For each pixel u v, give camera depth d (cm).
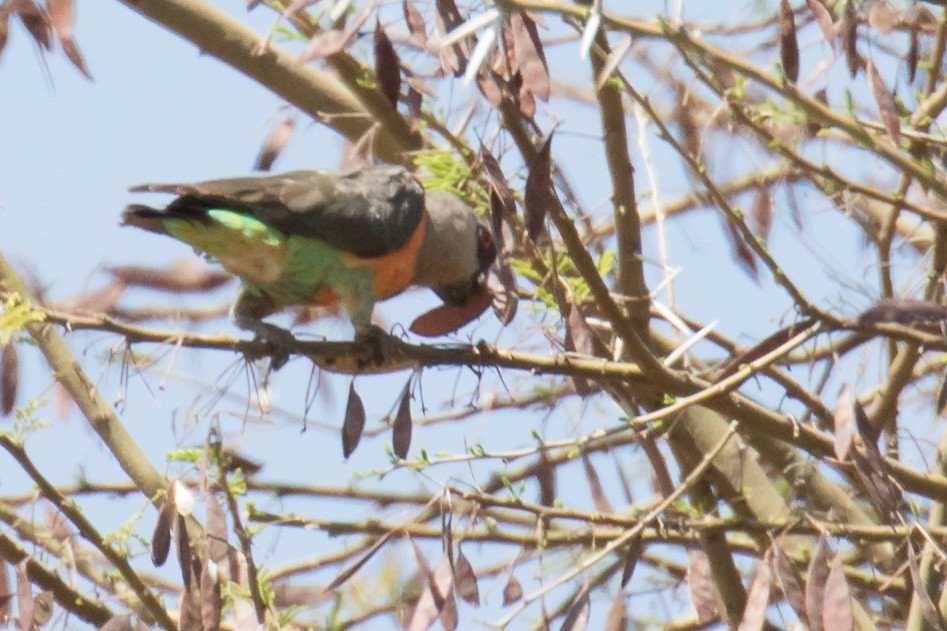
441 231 1170
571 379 1123
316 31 1080
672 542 1011
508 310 998
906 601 1132
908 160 877
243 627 866
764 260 916
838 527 995
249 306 1130
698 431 1141
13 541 1016
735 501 1136
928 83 1144
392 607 1230
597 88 836
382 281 1120
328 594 953
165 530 879
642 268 1088
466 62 845
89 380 1101
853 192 1061
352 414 917
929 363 1316
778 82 850
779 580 875
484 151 897
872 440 897
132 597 1058
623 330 950
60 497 983
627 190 1070
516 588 948
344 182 1096
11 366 982
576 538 1061
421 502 1209
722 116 1169
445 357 977
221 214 1047
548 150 837
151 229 1071
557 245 1120
